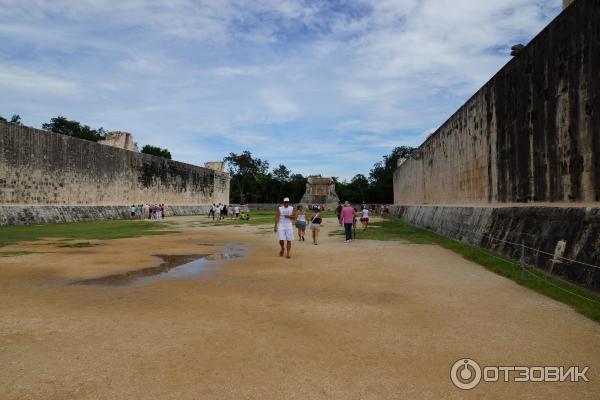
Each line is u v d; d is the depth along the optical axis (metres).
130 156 34.03
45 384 3.26
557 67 8.20
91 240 14.96
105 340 4.26
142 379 3.35
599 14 6.79
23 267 8.88
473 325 4.72
